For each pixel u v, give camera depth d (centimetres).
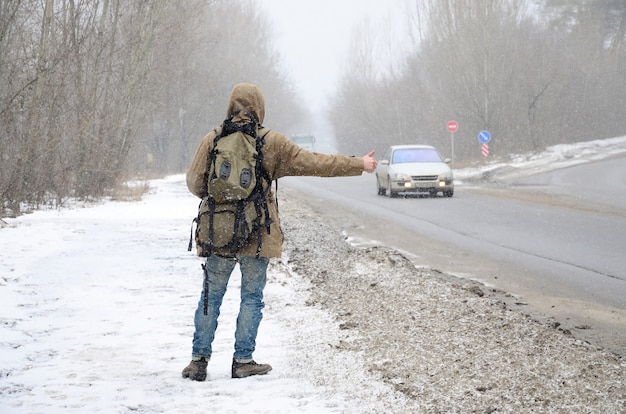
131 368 713
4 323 897
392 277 1202
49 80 2550
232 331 866
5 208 2341
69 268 1291
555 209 2638
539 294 1152
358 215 2486
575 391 614
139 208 2653
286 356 747
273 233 671
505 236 1911
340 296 1053
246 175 644
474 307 955
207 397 618
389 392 617
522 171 5447
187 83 7619
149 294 1084
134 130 3666
